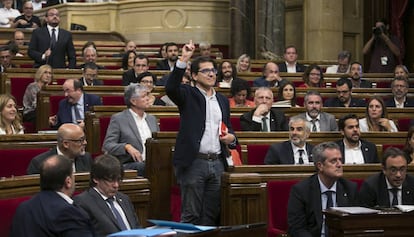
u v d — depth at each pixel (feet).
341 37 76.64
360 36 79.61
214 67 30.40
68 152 28.60
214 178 30.07
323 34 75.61
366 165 31.42
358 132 35.94
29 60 60.75
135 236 18.78
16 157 32.58
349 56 61.57
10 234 21.59
